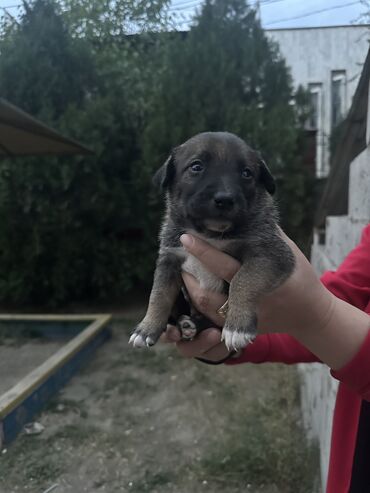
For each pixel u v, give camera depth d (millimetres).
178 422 766
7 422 714
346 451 285
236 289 279
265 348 347
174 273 335
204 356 330
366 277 330
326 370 533
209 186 313
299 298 254
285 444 652
